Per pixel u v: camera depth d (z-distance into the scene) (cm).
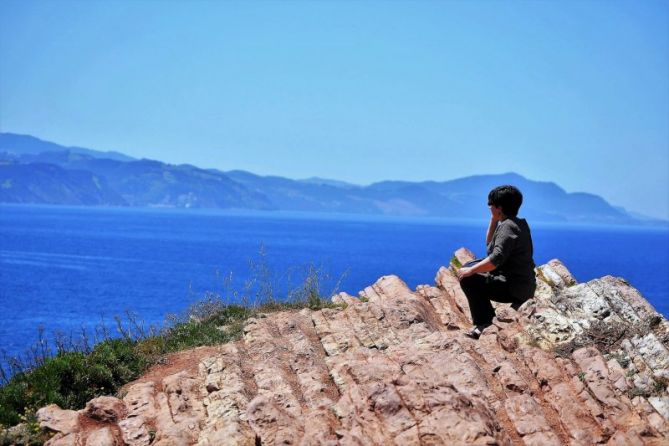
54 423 853
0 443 820
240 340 1190
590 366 849
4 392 980
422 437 682
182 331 1281
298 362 1003
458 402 719
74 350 1166
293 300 1472
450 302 1324
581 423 752
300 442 704
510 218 1081
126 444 805
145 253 14900
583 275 11338
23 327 5119
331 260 13438
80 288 8175
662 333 912
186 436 782
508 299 1092
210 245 18712
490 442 657
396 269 11575
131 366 1091
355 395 770
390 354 930
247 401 865
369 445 681
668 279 11038
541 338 968
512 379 847
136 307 6469
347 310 1206
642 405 764
